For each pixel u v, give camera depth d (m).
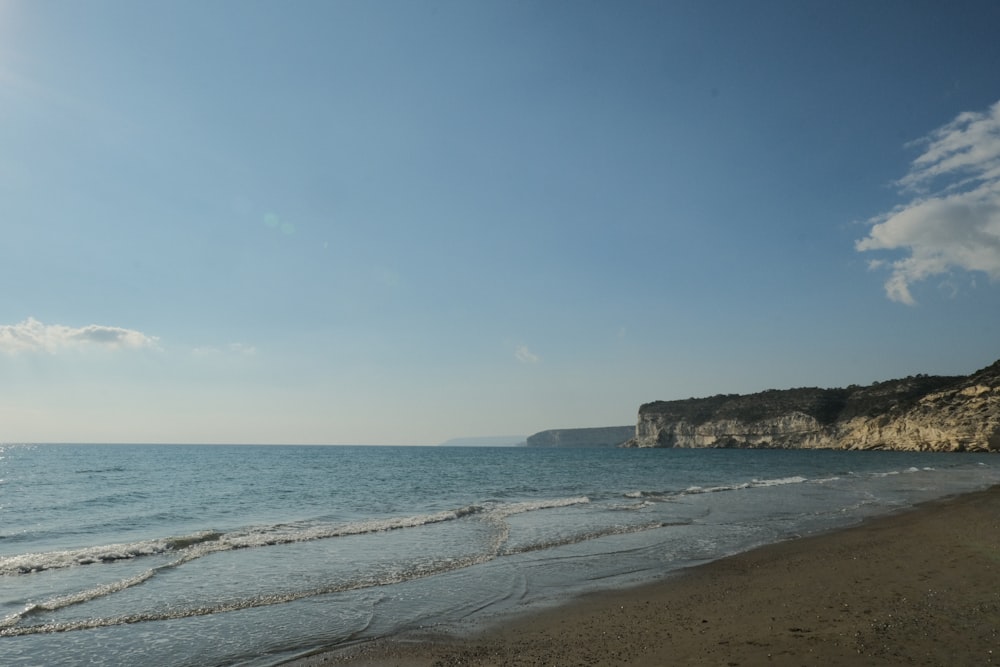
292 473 52.88
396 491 34.53
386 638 7.90
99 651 7.46
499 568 12.30
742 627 7.77
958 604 8.41
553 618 8.71
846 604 8.71
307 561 13.04
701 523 18.97
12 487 36.72
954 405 111.25
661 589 10.41
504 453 134.25
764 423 166.25
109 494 32.31
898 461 76.00
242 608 9.36
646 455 117.88
